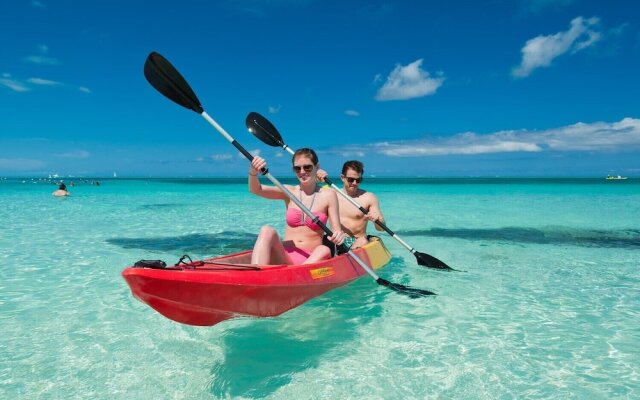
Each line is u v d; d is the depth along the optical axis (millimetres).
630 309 4324
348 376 3014
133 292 2982
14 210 13242
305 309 4281
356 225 6148
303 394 2791
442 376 3000
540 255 7051
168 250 7207
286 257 4293
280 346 3502
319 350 3430
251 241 8102
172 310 3160
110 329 3816
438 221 11305
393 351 3396
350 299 4652
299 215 4617
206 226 10070
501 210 14312
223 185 37406
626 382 2904
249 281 3455
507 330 3793
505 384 2889
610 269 6055
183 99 4477
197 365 3188
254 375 3041
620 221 11367
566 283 5309
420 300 4617
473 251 7402
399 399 2721
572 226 10398
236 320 3965
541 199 19453
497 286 5164
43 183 38594
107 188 29516
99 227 9742
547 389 2824
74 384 2908
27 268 5855
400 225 10578
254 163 4348
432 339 3613
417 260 6082
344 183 6340
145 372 3078
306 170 4578
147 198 19297
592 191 26719
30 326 3857
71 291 4859
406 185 38812
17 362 3201
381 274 5707
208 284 3170
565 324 3934
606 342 3537
